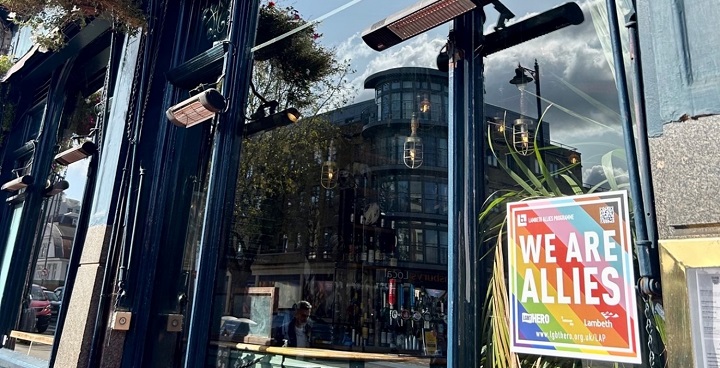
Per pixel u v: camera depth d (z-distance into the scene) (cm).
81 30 473
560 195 178
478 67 221
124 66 405
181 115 342
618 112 172
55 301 432
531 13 210
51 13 425
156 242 355
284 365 305
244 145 347
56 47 458
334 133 357
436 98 262
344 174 373
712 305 128
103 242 350
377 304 333
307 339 346
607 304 156
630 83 165
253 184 354
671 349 133
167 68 396
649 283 141
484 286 191
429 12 221
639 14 161
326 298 373
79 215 413
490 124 210
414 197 298
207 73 371
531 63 204
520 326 174
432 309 266
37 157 536
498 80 213
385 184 331
